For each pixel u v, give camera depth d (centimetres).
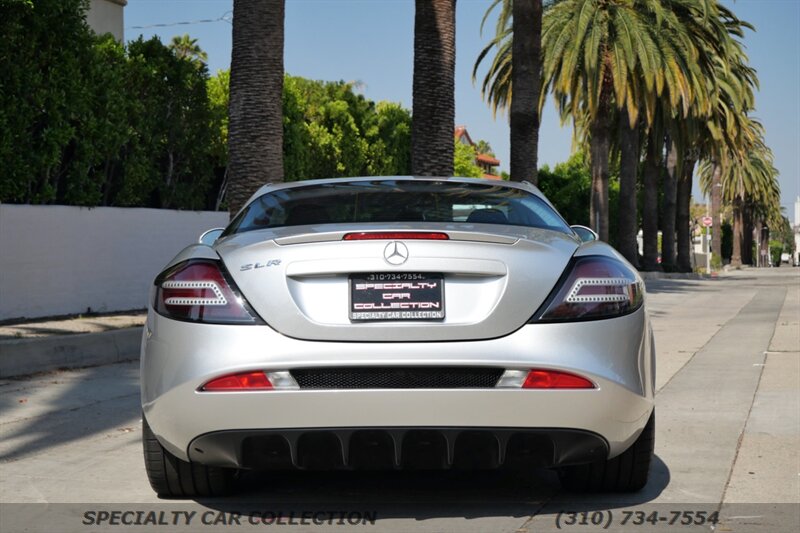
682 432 574
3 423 609
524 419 344
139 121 1358
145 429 396
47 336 892
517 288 350
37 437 565
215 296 355
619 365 354
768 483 446
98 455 515
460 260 350
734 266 8194
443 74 1432
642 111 3688
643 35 2870
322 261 350
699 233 9075
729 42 3269
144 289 1314
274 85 1137
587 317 354
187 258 372
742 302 2042
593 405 347
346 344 343
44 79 1153
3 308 1095
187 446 358
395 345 342
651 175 4244
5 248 1092
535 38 1772
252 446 357
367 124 3606
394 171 3750
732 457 504
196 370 346
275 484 445
